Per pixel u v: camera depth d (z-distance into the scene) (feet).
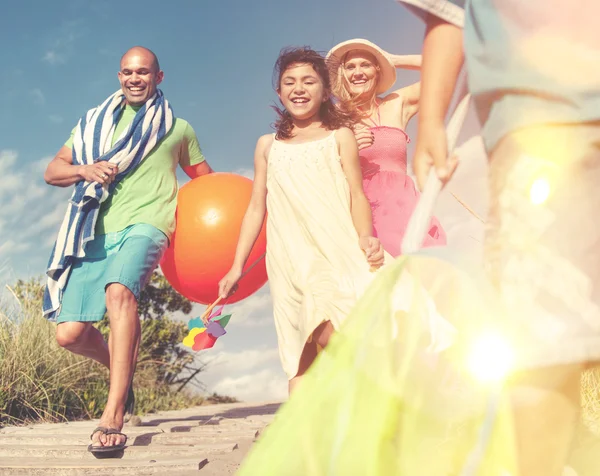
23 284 24.38
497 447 4.28
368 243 10.92
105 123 15.40
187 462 11.85
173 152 15.64
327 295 10.49
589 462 4.95
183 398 29.32
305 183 11.41
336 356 4.68
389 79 13.79
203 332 13.42
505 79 4.93
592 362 4.62
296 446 4.43
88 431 15.79
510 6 5.06
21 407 19.26
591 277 4.59
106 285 13.88
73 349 15.16
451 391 4.53
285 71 11.91
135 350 13.84
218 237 14.75
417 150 5.56
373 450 4.33
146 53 15.76
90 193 14.47
